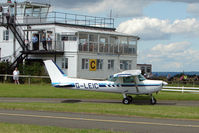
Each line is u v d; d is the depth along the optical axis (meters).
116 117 21.39
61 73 32.50
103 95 36.25
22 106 25.69
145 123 19.22
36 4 57.28
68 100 33.12
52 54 53.53
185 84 57.91
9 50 57.91
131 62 59.88
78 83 32.00
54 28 53.69
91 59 53.78
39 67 51.34
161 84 30.97
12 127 16.94
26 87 41.50
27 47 55.00
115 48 57.28
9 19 55.94
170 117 21.34
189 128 17.81
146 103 31.70
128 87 31.22
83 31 52.47
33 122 19.22
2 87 40.78
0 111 23.64
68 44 52.75
